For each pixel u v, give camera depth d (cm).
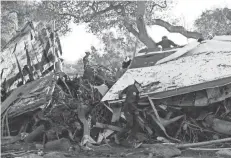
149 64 1101
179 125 914
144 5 2111
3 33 2253
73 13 2225
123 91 926
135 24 2244
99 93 1060
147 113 929
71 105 1029
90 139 889
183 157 688
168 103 930
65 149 840
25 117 1083
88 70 1248
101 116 1010
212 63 948
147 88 946
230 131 855
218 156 693
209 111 912
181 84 905
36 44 1309
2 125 1024
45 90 1088
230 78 852
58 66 1384
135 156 717
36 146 870
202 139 884
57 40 1495
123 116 959
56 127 957
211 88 888
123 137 891
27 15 2278
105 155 741
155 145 788
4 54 1211
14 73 1204
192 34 2194
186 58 1045
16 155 759
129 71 1080
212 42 1078
